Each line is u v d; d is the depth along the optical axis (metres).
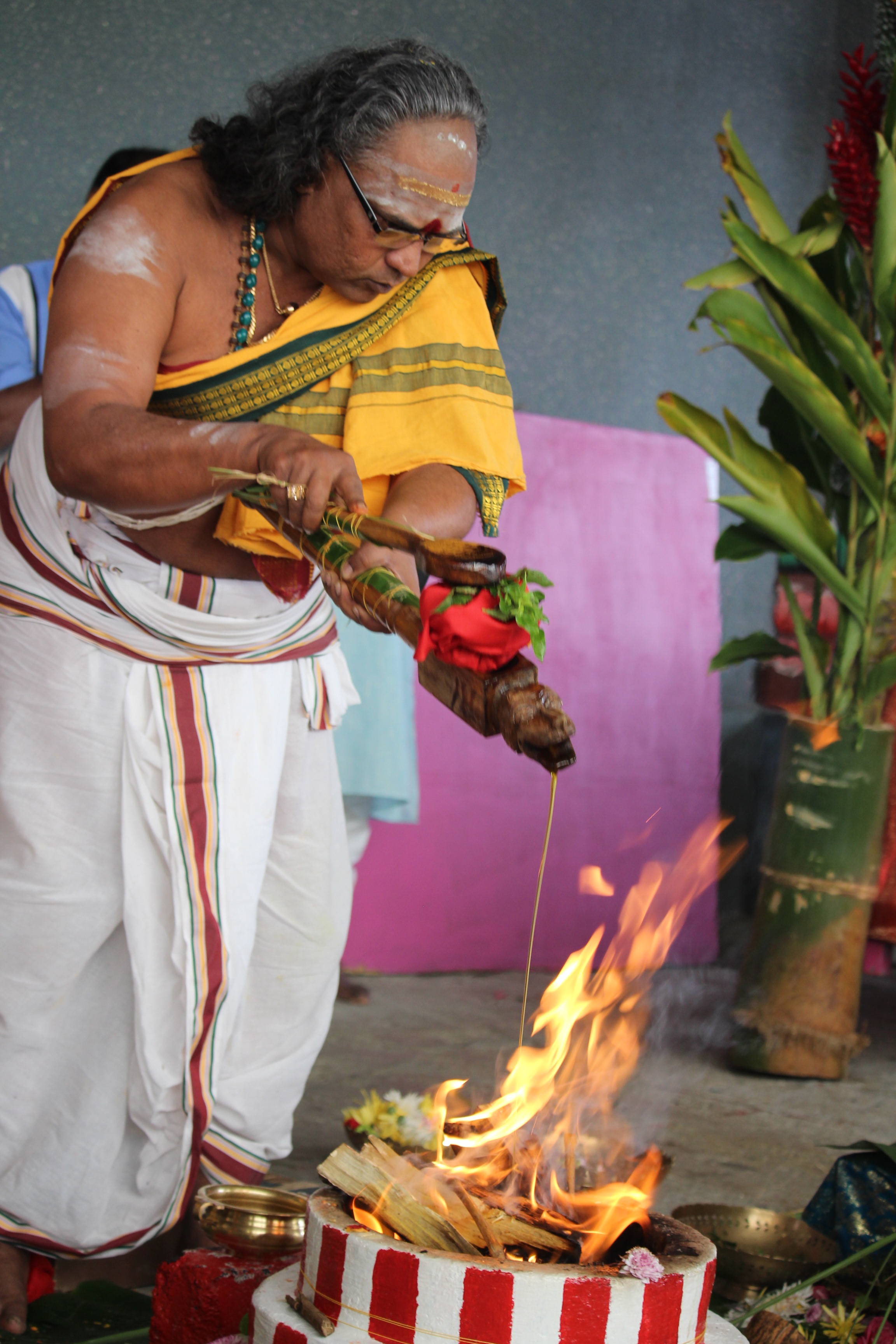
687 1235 1.24
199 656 1.80
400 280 1.63
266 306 1.68
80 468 1.40
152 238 1.58
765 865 3.43
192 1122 1.84
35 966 1.79
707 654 4.80
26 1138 1.82
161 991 1.80
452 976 4.16
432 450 1.68
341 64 1.54
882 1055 3.59
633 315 4.96
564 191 4.78
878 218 3.32
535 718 1.09
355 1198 1.25
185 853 1.79
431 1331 1.12
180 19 3.97
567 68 4.74
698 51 5.04
